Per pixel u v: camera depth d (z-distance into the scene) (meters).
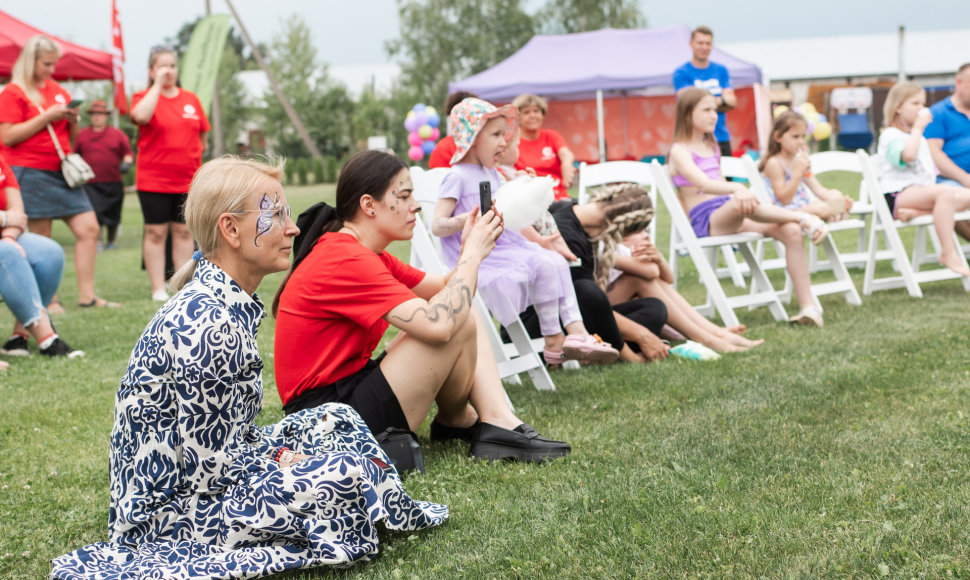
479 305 3.85
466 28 42.94
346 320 2.74
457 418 3.11
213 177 1.99
